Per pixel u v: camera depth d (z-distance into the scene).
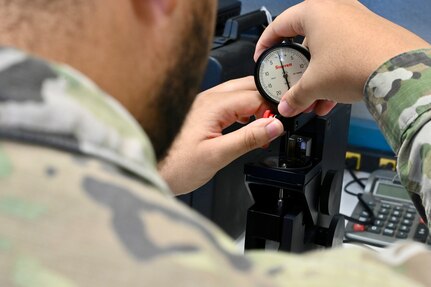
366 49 0.72
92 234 0.27
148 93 0.37
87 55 0.33
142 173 0.30
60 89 0.29
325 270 0.31
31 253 0.26
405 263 0.34
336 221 0.95
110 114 0.30
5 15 0.32
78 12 0.32
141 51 0.35
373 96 0.70
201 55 0.41
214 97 0.93
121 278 0.27
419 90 0.66
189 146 0.90
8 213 0.27
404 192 1.17
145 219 0.29
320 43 0.76
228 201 1.03
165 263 0.27
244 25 1.09
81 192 0.28
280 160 0.88
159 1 0.35
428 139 0.63
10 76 0.29
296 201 0.89
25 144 0.28
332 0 0.79
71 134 0.29
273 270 0.31
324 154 0.94
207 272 0.28
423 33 1.30
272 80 0.85
